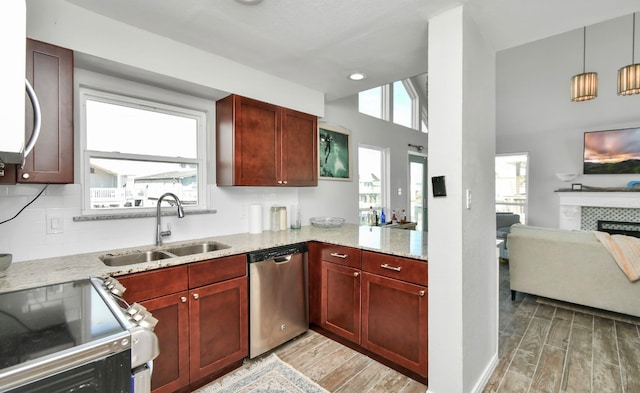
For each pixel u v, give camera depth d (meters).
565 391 1.85
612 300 2.83
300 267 2.45
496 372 2.04
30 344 0.77
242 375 1.99
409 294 1.89
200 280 1.84
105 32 1.77
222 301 1.96
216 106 2.56
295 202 3.25
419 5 1.61
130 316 0.95
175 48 2.06
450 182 1.62
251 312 2.12
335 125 3.73
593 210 5.57
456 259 1.61
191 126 2.51
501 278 4.18
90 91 1.99
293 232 2.83
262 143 2.52
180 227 2.38
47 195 1.81
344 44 2.09
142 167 2.27
